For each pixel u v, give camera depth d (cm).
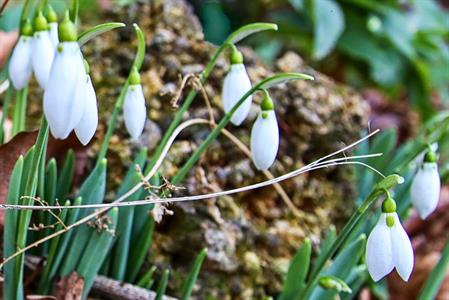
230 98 50
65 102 42
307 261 52
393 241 46
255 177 58
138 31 48
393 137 61
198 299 55
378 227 46
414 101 100
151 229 52
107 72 59
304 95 59
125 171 56
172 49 59
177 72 58
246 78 50
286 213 58
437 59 101
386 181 46
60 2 73
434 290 52
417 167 54
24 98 52
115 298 52
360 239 51
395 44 93
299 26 94
